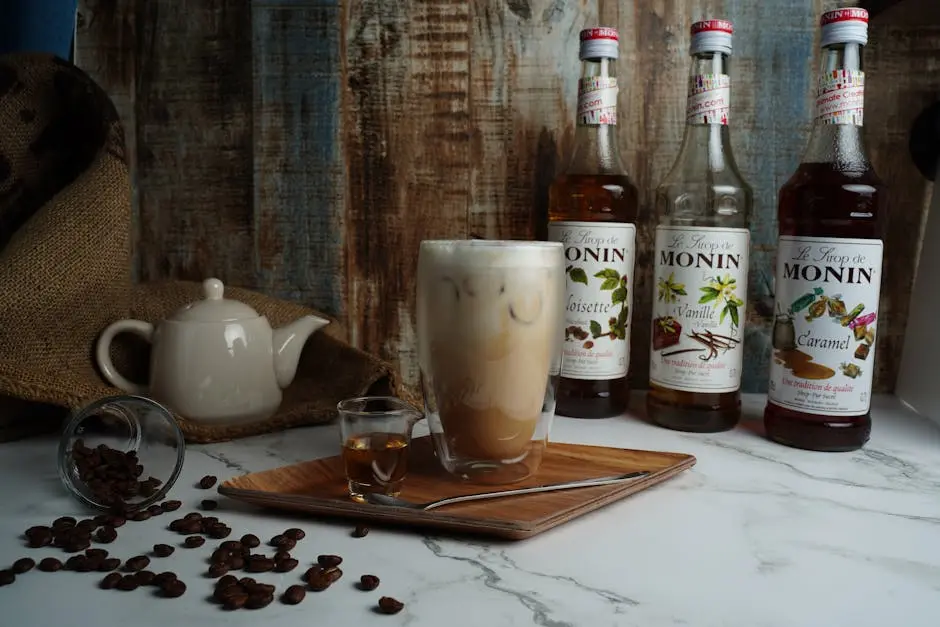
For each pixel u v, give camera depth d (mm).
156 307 889
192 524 629
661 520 647
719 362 832
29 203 886
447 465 708
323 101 962
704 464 754
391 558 594
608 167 881
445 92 955
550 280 684
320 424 872
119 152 861
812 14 924
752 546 610
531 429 693
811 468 748
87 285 819
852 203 769
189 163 989
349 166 969
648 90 944
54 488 702
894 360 965
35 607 545
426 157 963
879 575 578
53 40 947
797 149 937
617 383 887
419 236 971
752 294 956
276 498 639
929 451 794
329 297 983
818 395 786
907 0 849
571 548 607
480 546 609
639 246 962
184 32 976
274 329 888
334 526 637
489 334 669
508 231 964
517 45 947
